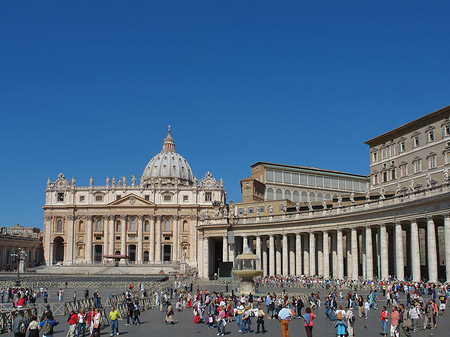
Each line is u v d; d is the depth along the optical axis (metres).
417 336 32.56
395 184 98.06
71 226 180.38
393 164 99.12
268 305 44.66
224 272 85.56
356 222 75.50
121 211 180.62
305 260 90.06
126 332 36.59
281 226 90.12
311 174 150.50
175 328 38.62
